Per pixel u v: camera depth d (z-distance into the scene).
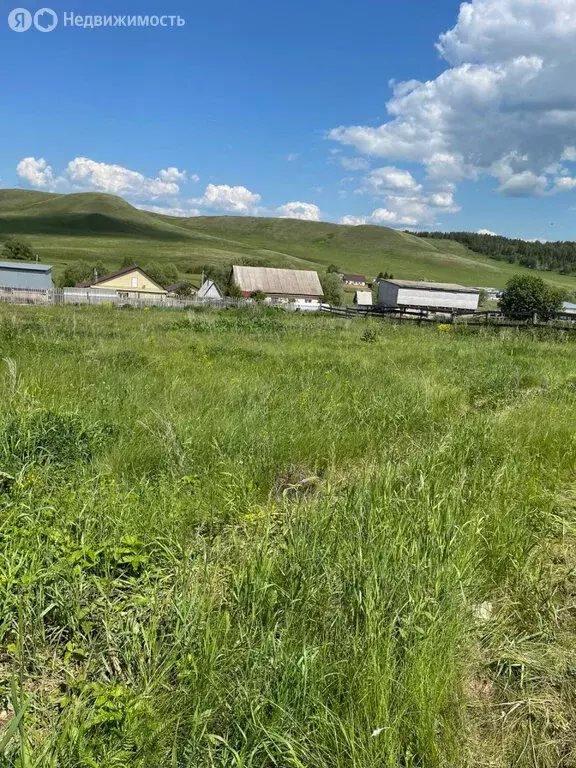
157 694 2.01
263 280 77.94
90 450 4.26
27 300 43.75
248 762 1.75
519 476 4.06
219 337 14.99
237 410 5.53
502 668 2.37
